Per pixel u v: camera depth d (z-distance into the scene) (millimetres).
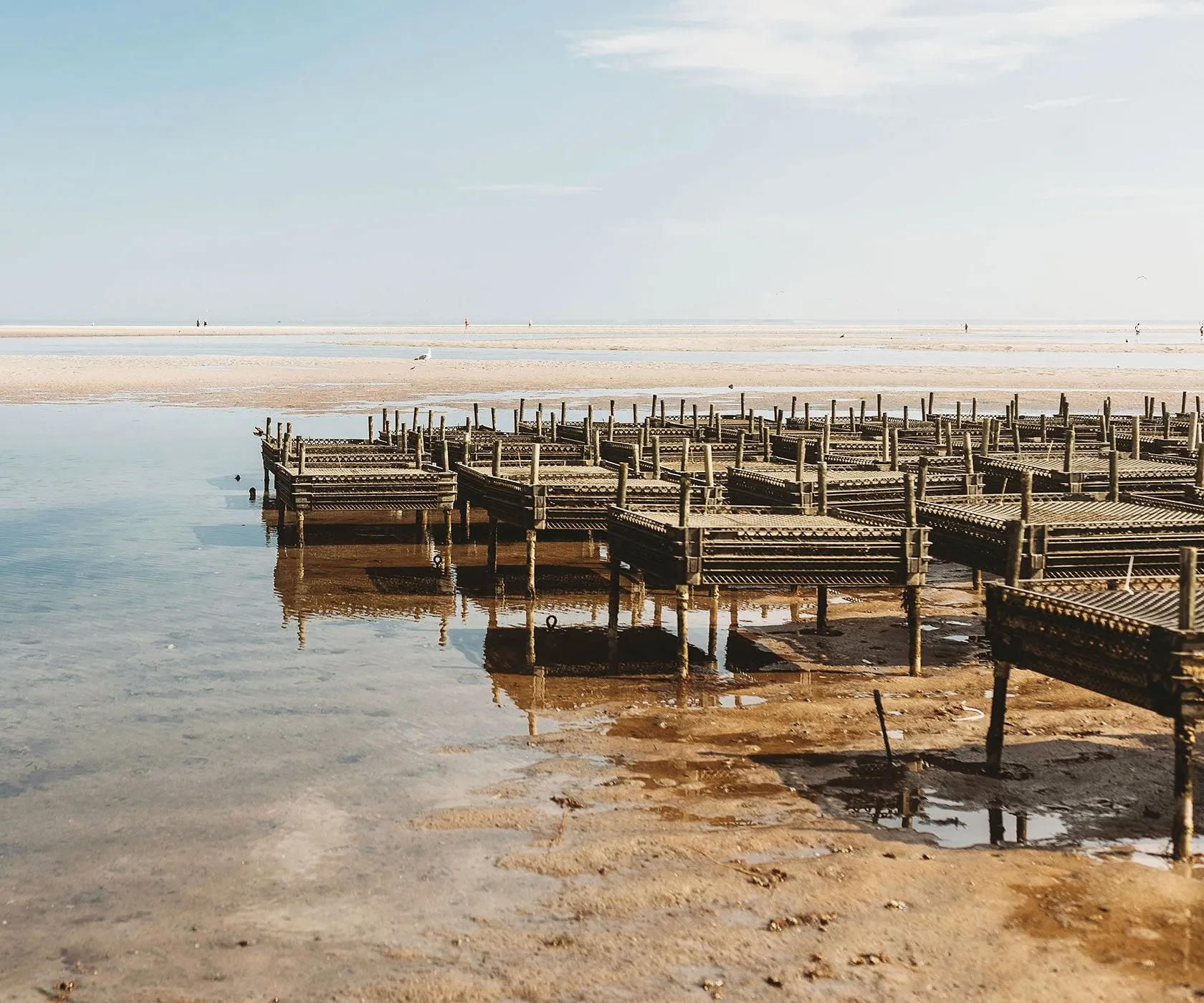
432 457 32438
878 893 9531
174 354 124875
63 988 8164
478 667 16391
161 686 15180
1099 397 75125
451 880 9773
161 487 33781
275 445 31203
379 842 10516
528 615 16578
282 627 18516
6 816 11047
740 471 24094
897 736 13484
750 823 10969
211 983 8227
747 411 61781
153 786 11797
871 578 15938
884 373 97062
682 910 9258
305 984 8219
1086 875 9859
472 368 96938
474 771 12289
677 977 8281
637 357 127188
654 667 16453
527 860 10133
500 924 9047
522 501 19141
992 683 15695
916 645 16062
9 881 9727
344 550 25438
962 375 96500
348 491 24922
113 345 157125
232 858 10188
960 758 12750
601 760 12648
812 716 14242
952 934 8867
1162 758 12734
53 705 14352
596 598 21172
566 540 27750
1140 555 16609
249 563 23656
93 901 9406
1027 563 16125
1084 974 8297
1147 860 10180
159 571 22609
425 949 8688
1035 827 10930
